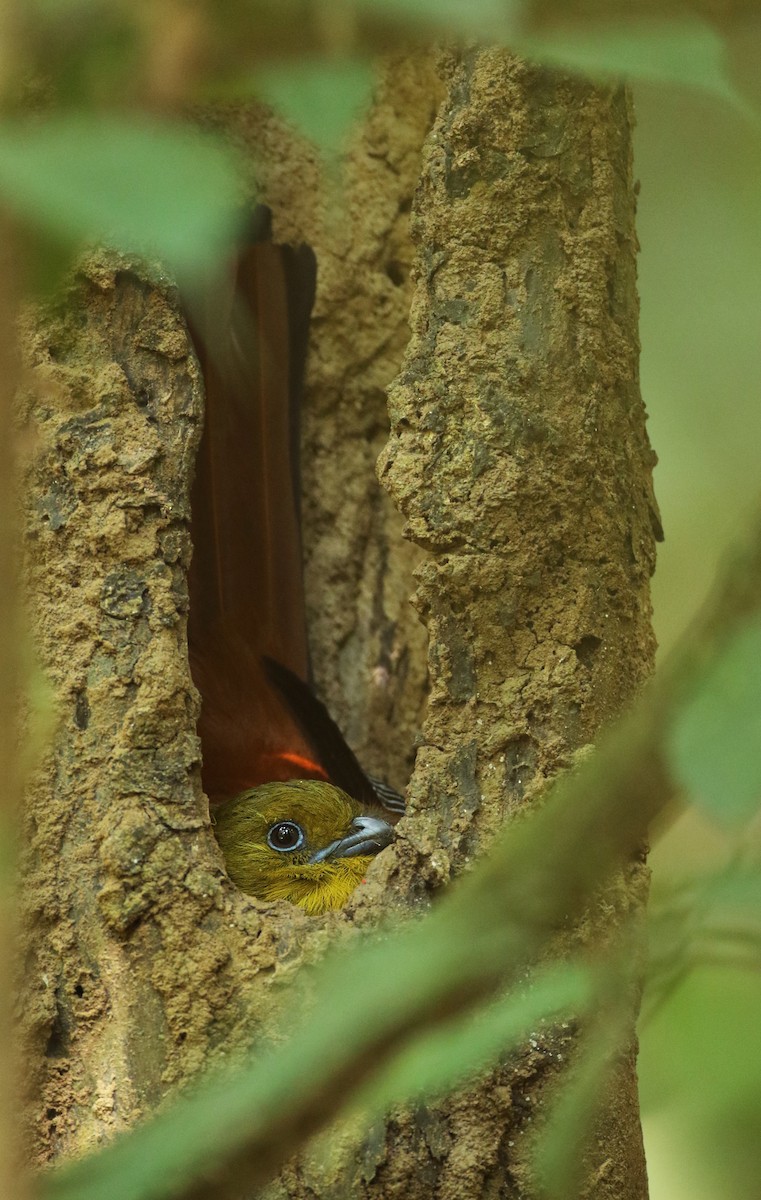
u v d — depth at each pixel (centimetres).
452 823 739
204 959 704
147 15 268
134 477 767
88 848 721
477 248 785
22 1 263
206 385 1021
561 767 738
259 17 270
